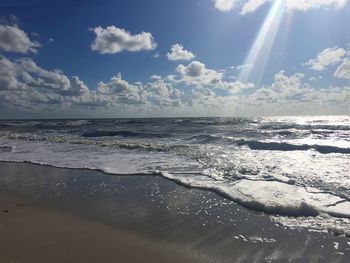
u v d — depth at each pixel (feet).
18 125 172.65
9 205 24.52
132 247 16.79
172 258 15.56
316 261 15.03
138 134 92.68
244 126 123.95
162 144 62.13
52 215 22.08
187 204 24.40
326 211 21.42
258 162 41.39
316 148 54.65
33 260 14.98
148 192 28.07
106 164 41.91
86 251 16.17
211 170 36.29
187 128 120.67
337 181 29.68
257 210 22.48
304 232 18.40
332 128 103.45
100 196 27.07
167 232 18.95
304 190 26.66
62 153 53.47
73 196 27.12
